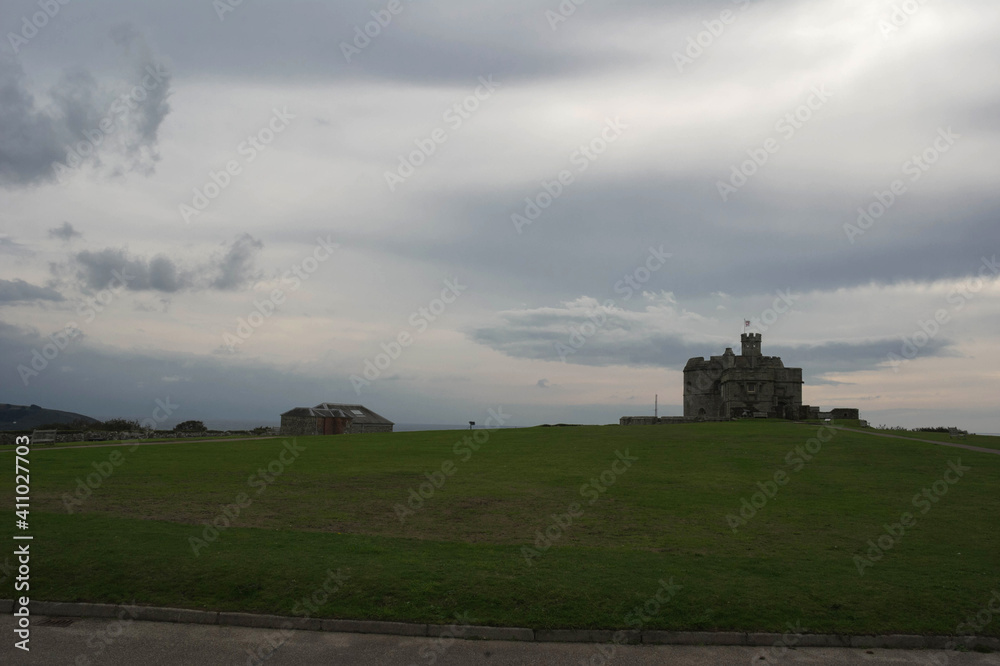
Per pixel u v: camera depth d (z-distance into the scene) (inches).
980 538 899.4
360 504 1084.5
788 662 542.9
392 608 611.5
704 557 780.6
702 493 1216.2
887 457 1636.3
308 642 564.1
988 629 589.0
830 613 613.0
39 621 594.9
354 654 543.5
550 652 554.3
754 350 3604.8
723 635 578.6
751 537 900.6
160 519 924.0
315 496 1145.4
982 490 1243.8
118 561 695.7
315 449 1926.7
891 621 600.4
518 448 1927.9
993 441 2039.9
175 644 556.1
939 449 1752.0
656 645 571.5
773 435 2089.1
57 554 713.0
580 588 650.8
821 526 968.9
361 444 2105.1
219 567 686.5
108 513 950.4
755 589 660.7
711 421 2972.4
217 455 1739.7
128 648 547.2
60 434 2242.9
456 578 670.5
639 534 913.5
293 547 769.6
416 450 1899.6
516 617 598.9
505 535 897.5
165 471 1403.8
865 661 546.6
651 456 1707.7
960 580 700.0
